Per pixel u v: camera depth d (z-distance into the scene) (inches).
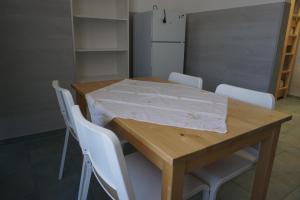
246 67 108.3
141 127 37.9
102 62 131.8
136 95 58.8
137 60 134.0
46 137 99.7
